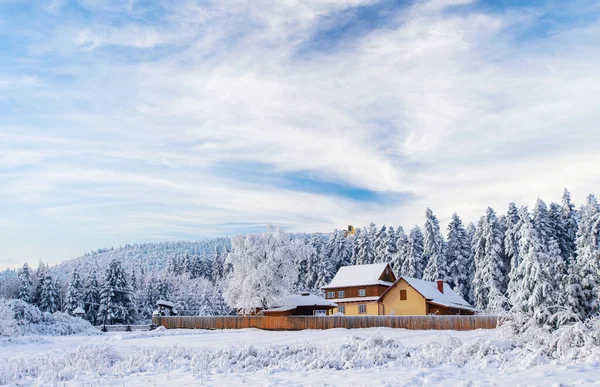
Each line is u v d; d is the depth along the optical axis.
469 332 42.38
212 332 52.81
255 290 59.34
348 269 75.50
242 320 59.88
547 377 13.01
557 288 20.80
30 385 15.63
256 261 60.88
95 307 81.12
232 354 20.27
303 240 63.12
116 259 82.00
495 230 68.50
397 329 49.16
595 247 20.88
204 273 135.38
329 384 13.88
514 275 22.06
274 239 61.38
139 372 17.94
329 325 54.00
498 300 23.20
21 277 83.44
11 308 47.09
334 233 107.44
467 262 77.44
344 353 18.97
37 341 38.22
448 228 78.69
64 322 52.62
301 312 62.16
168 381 15.62
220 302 98.75
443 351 19.23
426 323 48.94
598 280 20.38
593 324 17.67
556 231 67.75
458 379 13.84
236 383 14.77
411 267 79.94
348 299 71.31
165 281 99.19
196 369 17.62
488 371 15.05
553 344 17.62
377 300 65.19
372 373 15.66
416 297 62.88
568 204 70.62
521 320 20.98
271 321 57.59
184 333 50.97
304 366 17.72
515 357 17.33
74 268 82.31
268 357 19.81
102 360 19.92
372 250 95.75
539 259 21.12
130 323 80.19
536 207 68.12
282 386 13.82
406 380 13.87
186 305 98.38
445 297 63.88
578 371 13.50
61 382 15.97
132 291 83.62
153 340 39.94
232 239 61.81
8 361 22.70
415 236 82.81
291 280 61.91
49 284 83.56
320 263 94.62
